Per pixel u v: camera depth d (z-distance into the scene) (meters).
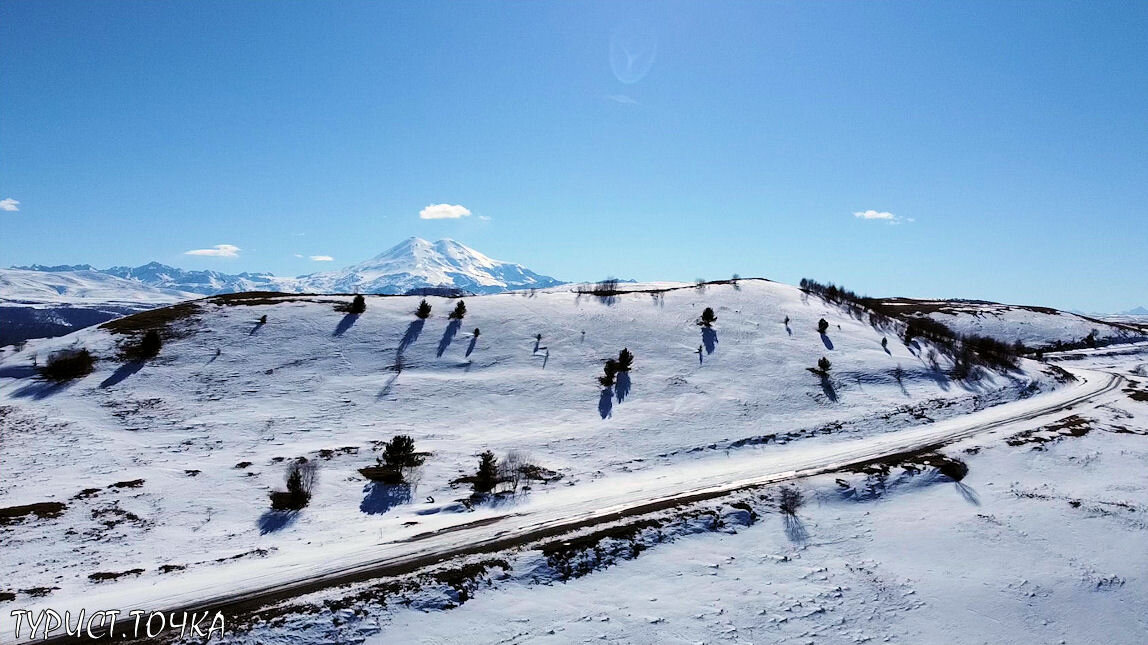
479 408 43.75
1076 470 33.47
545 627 19.66
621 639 19.38
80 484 29.25
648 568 23.50
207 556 23.52
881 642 20.14
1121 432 39.69
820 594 22.56
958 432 39.91
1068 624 21.38
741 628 20.39
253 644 17.47
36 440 33.88
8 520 24.98
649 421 42.28
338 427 39.38
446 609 20.00
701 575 23.31
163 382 43.28
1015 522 27.95
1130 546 25.97
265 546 24.62
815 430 41.28
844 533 27.09
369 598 19.89
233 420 39.03
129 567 22.34
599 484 32.81
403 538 25.06
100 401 39.72
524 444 38.16
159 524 26.33
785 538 26.44
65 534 24.64
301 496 29.16
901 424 42.75
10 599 19.48
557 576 22.41
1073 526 27.58
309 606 19.14
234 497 29.42
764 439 39.75
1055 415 43.81
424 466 34.19
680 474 34.25
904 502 30.08
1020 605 22.28
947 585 23.41
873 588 23.08
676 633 19.88
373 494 30.70
